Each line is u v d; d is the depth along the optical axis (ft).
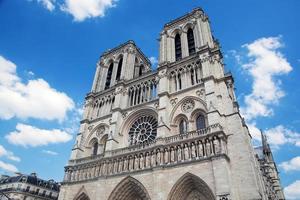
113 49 297.33
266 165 256.93
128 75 254.27
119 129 211.41
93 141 229.45
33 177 313.73
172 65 215.51
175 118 185.78
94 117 246.06
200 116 178.19
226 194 127.44
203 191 143.13
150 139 192.95
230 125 161.07
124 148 189.57
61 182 204.13
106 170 185.37
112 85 261.65
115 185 172.76
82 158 211.82
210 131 154.92
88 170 198.08
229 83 185.37
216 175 136.05
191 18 244.01
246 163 142.00
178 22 251.39
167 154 163.12
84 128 237.86
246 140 152.97
